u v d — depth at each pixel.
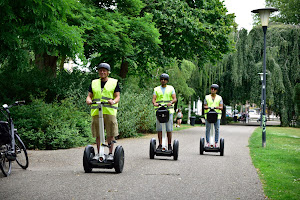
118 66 23.66
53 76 15.94
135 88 25.03
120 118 17.30
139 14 18.73
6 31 8.92
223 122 40.66
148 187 5.70
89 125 13.95
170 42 22.38
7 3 7.97
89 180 6.11
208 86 35.94
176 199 4.98
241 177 6.91
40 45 10.48
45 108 12.77
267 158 10.27
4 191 5.23
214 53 23.91
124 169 7.45
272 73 32.78
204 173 7.23
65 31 10.39
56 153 10.59
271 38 34.12
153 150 9.26
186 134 21.12
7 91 14.37
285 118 34.16
